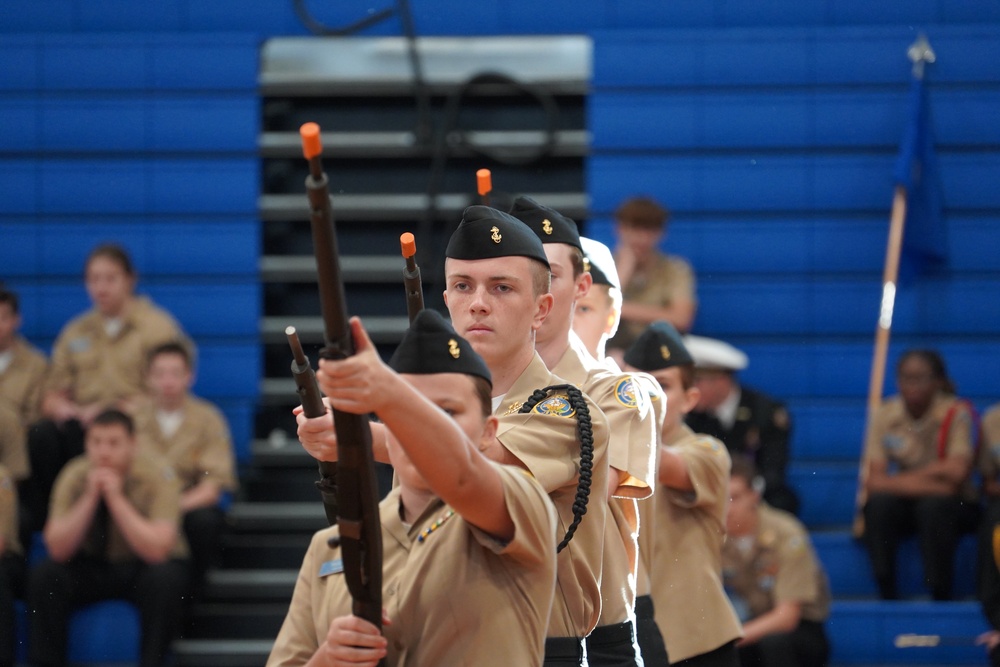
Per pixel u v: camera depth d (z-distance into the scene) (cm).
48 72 3056
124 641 2350
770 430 2525
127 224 3014
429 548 871
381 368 703
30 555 2517
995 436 2584
